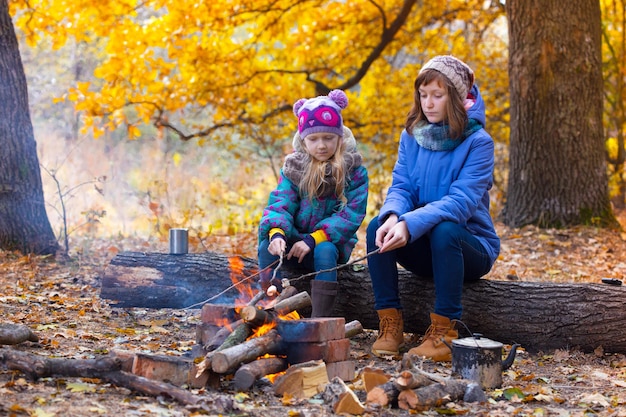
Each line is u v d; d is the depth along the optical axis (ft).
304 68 42.55
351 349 14.15
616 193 44.73
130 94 38.37
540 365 13.32
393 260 13.79
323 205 14.43
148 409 9.14
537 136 30.25
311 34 41.42
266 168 47.98
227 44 39.86
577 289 14.01
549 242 27.61
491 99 43.47
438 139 13.93
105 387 10.03
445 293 13.14
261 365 10.69
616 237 28.76
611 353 13.94
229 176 50.60
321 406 10.07
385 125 42.47
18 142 23.88
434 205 13.25
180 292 15.55
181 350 12.94
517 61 30.68
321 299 13.32
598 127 30.42
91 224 28.53
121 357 10.57
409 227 12.85
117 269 15.83
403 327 14.53
